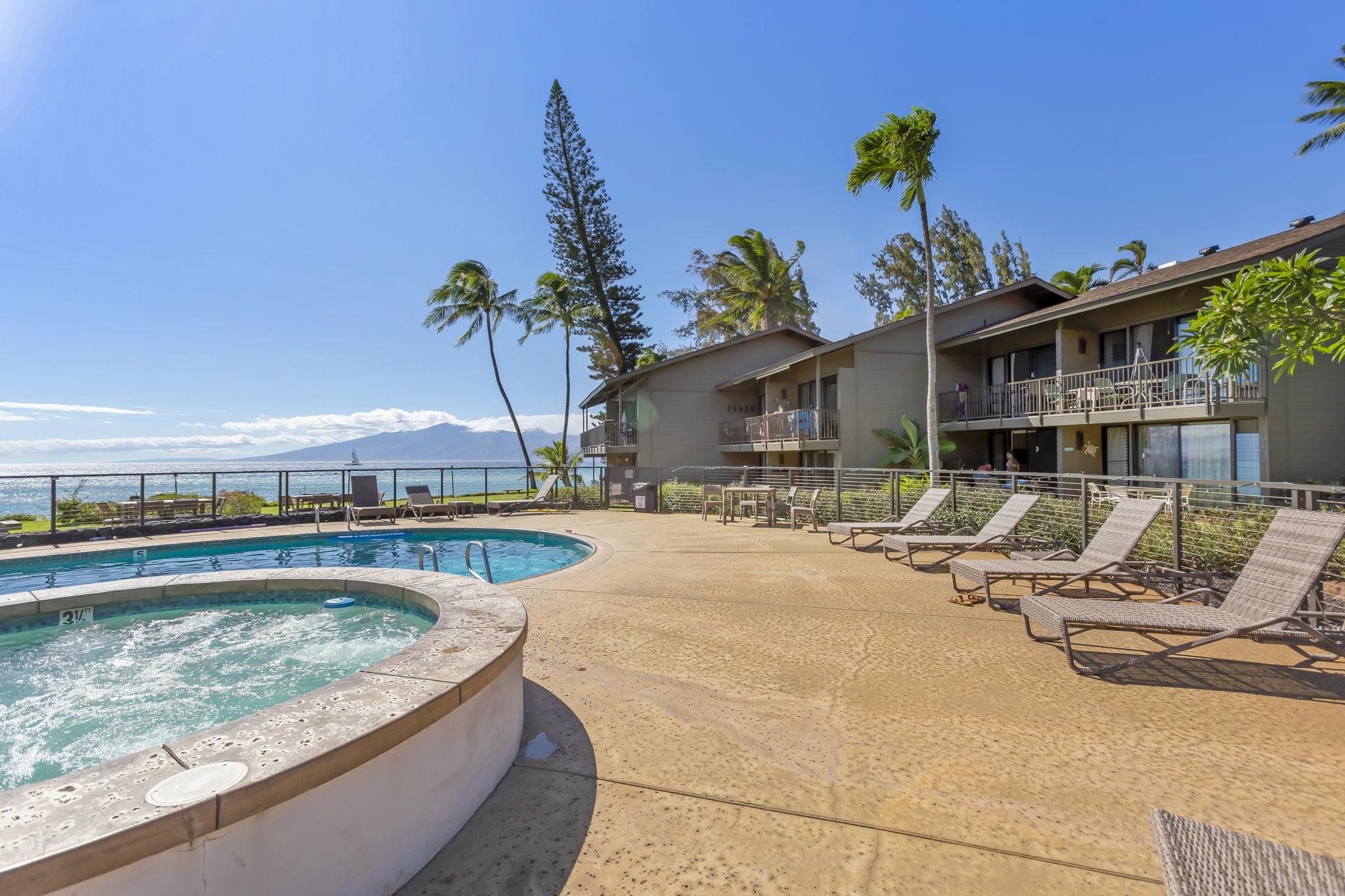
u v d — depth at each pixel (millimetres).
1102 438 14977
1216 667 3883
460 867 2053
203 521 13344
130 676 4168
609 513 17203
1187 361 12805
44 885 1224
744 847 2117
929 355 14422
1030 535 8297
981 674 3816
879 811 2330
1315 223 12297
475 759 2412
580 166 32906
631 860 2059
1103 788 2461
